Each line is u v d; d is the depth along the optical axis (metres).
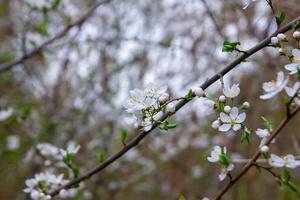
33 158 3.85
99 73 5.04
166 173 5.09
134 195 5.33
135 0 5.04
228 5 3.90
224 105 1.76
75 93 5.14
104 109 5.02
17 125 4.54
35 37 4.32
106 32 4.91
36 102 5.00
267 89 1.73
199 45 4.55
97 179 4.60
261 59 4.04
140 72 5.00
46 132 4.52
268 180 4.22
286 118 1.76
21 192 4.63
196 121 5.07
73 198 3.82
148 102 1.76
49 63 5.17
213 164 4.92
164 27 4.95
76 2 4.92
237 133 4.39
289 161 1.71
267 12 3.52
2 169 4.64
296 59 1.70
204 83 1.79
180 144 5.03
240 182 4.20
